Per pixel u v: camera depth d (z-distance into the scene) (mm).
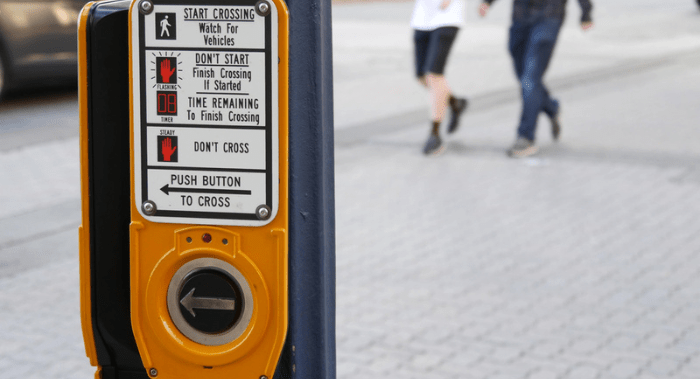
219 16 1280
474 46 15578
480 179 6750
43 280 4734
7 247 5281
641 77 11875
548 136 8242
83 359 3799
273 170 1306
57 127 9078
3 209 6082
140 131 1321
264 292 1337
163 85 1306
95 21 1378
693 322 4082
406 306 4316
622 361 3693
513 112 9531
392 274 4750
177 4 1285
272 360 1358
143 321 1381
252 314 1346
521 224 5609
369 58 14297
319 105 1355
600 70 12539
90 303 1460
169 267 1350
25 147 8086
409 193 6379
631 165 7098
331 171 1440
